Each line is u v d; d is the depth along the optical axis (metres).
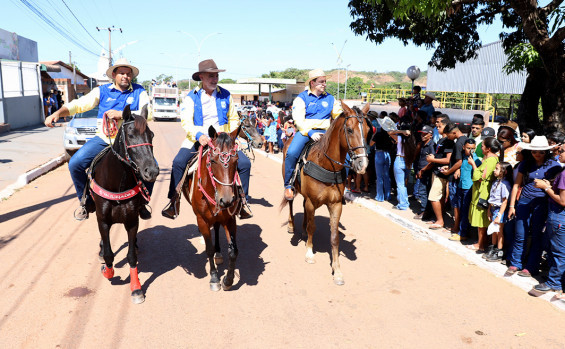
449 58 11.93
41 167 11.38
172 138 21.95
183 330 4.03
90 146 4.96
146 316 4.27
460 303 4.63
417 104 12.11
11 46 25.34
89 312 4.29
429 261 5.86
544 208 4.92
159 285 4.97
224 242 6.50
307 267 5.62
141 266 5.51
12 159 12.62
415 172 7.95
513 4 6.86
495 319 4.30
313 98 5.96
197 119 5.21
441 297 4.78
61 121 26.88
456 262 5.82
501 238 5.52
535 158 4.88
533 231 5.02
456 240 6.44
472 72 24.59
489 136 5.79
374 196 9.58
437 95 26.33
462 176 6.29
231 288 4.95
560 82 7.12
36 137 18.22
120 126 4.35
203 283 5.06
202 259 5.80
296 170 5.71
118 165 4.29
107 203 4.42
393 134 8.31
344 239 6.79
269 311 4.43
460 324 4.20
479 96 23.30
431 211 7.50
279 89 47.19
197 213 4.73
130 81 5.13
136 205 4.52
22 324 4.03
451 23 11.02
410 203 8.98
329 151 5.05
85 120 13.01
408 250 6.29
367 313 4.41
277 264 5.71
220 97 5.26
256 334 3.99
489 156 5.57
